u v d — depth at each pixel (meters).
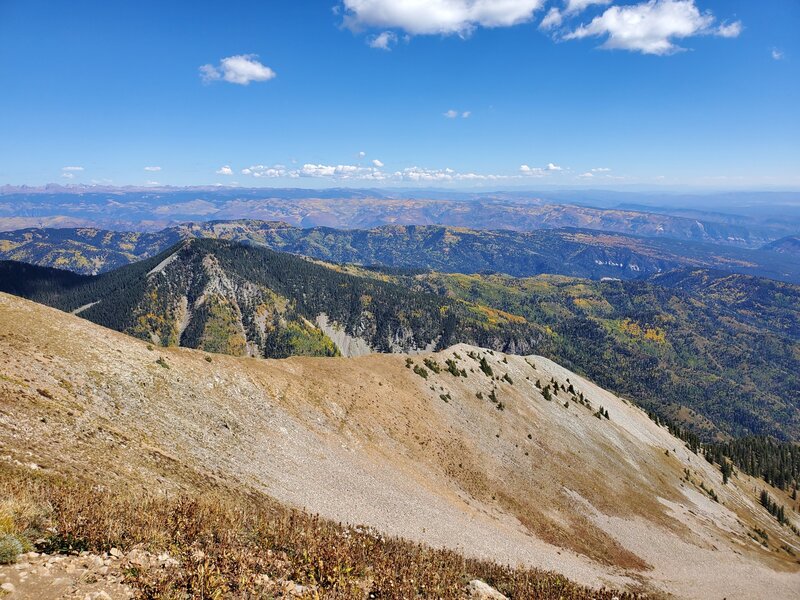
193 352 52.66
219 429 42.56
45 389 29.95
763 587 78.19
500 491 66.75
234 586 13.24
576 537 65.62
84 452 24.34
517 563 44.25
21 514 13.92
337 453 52.75
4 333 34.44
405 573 19.95
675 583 65.19
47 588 10.97
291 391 59.25
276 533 20.19
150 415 36.72
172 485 26.08
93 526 14.32
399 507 46.22
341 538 22.98
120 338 45.25
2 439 21.00
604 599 28.86
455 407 82.94
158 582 11.92
